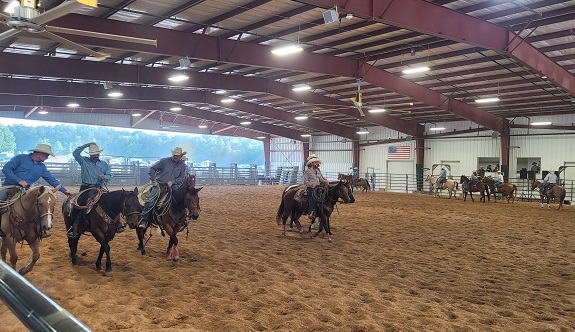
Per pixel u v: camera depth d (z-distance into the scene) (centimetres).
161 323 490
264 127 4044
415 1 1203
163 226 800
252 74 2220
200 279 689
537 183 2233
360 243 1057
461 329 498
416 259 889
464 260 887
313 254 916
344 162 4019
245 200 2150
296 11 1313
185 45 1456
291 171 4203
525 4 1266
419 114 3020
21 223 605
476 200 2669
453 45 1606
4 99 2620
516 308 586
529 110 2662
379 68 1952
